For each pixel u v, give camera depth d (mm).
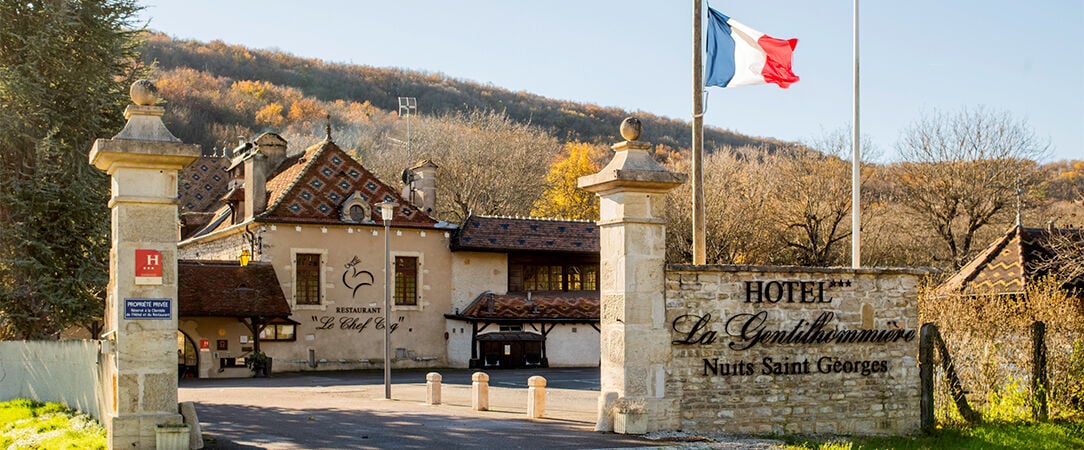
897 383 16562
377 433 14844
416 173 41219
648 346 14641
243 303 32469
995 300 19844
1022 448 16109
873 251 49125
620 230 14672
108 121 27141
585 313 37781
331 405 20281
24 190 25250
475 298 37688
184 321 31938
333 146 37281
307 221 34812
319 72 113125
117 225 12469
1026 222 46188
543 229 39250
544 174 62562
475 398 19031
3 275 25906
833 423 16000
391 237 36406
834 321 16125
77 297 25969
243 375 32219
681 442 13977
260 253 34188
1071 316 19750
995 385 18703
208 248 39375
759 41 17312
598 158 71938
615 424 14625
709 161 56406
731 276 15430
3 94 25500
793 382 15750
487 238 37781
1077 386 19047
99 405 14859
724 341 15289
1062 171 52875
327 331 34906
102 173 26656
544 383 17312
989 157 46188
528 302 37156
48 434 14508
